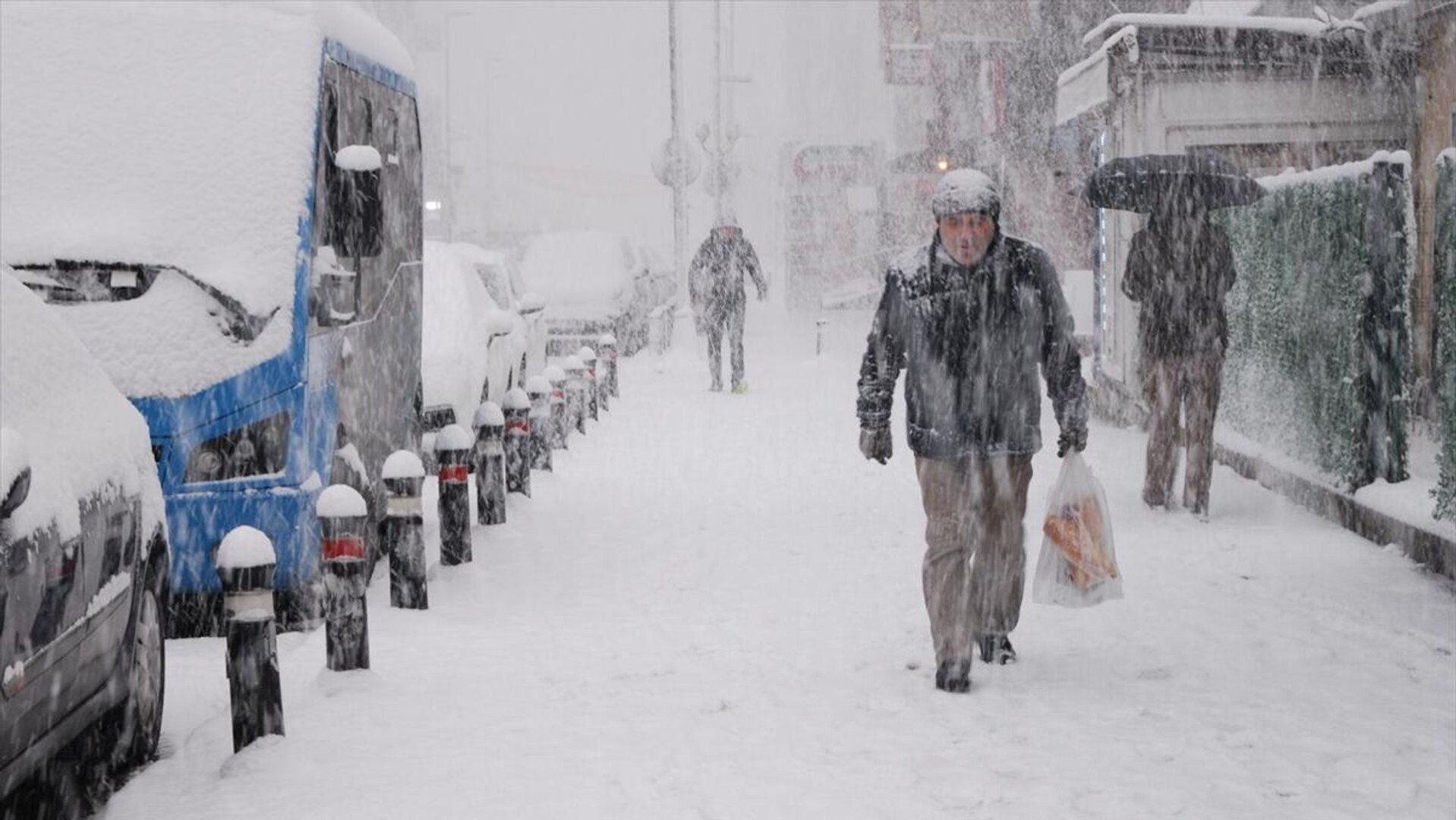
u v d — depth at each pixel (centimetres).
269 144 2292
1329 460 2959
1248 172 4103
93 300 2194
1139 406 4291
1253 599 2292
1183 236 2969
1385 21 3916
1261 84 4034
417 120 3094
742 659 2008
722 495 3459
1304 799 1443
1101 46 4350
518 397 3434
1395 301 2753
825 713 1736
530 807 1435
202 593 2181
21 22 2358
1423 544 2495
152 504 1677
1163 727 1662
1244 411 3594
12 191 2242
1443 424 2431
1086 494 1877
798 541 2895
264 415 2175
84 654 1416
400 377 2902
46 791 1472
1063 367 1855
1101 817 1395
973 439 1809
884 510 3234
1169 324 2981
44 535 1319
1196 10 4928
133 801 1481
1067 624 2159
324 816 1420
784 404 5491
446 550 2633
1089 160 5047
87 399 1586
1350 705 1750
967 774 1512
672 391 6075
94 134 2288
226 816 1429
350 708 1770
